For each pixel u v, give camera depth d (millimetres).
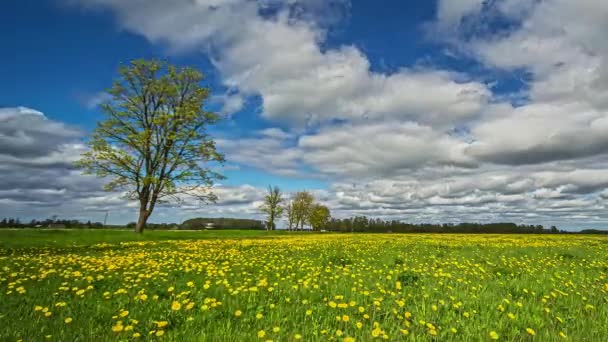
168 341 4430
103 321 5211
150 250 16516
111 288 7469
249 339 4477
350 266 11047
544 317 5707
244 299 6551
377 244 23047
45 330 4711
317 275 9086
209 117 33281
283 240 29203
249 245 21078
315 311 5781
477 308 6129
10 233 27219
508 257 14438
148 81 31562
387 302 6410
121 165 29984
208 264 11094
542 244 24938
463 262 12414
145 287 7453
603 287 8156
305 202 91688
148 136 30500
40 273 9297
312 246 20375
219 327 4895
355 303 6055
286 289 7324
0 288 7176
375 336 4516
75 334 4562
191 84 33500
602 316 5719
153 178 29719
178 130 32219
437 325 5242
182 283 7926
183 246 19719
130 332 4648
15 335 4414
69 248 17844
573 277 9422
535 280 9008
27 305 6016
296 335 4379
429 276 9305
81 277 8609
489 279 9086
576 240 32812
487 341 4594
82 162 28969
